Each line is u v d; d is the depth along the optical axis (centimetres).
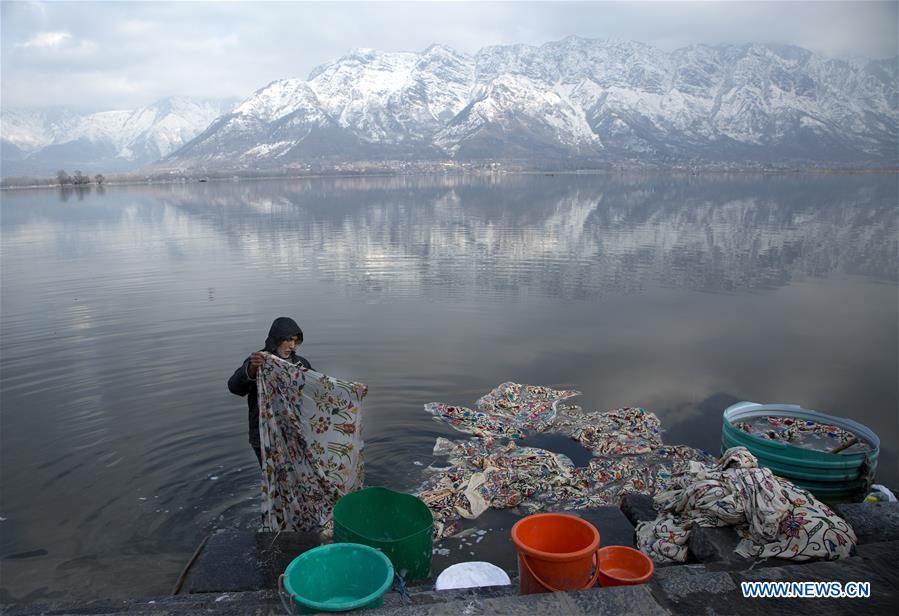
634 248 2208
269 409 471
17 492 575
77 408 767
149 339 1066
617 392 829
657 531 436
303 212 4066
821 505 398
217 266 1869
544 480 577
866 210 3688
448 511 520
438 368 915
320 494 482
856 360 959
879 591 315
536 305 1336
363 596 328
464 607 290
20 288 1535
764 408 663
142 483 591
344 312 1259
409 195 6372
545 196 5919
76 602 379
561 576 312
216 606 356
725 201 4750
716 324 1178
